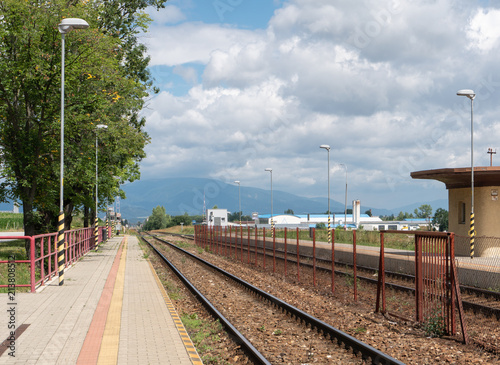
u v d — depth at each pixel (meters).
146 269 22.52
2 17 23.88
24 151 25.08
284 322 11.88
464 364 8.20
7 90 24.98
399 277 19.95
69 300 13.32
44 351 7.98
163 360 7.50
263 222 123.38
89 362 7.34
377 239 38.72
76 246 27.75
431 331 10.52
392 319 12.20
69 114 25.41
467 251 26.94
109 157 35.31
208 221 83.12
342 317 12.32
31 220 26.19
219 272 23.06
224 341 9.98
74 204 34.38
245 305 14.48
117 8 35.62
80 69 25.36
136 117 37.81
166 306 12.46
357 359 8.51
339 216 130.75
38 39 24.00
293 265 26.22
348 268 24.34
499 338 10.13
